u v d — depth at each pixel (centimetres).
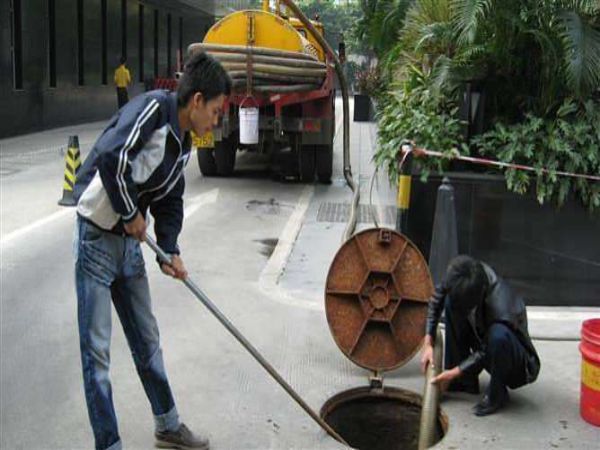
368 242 476
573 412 422
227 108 1090
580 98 606
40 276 654
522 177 591
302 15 1086
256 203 1013
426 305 470
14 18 1736
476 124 640
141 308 358
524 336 416
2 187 1075
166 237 353
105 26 2355
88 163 329
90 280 329
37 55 1850
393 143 636
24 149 1517
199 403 425
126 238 337
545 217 602
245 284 649
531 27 620
